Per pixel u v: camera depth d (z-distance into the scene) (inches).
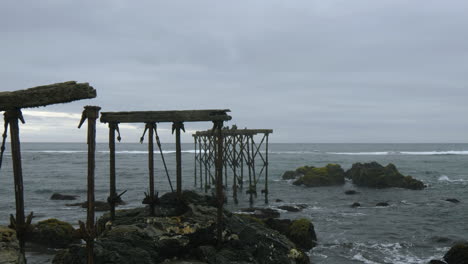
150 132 621.6
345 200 1509.6
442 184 1993.1
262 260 569.9
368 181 1889.8
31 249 736.3
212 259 534.3
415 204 1402.6
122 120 610.5
